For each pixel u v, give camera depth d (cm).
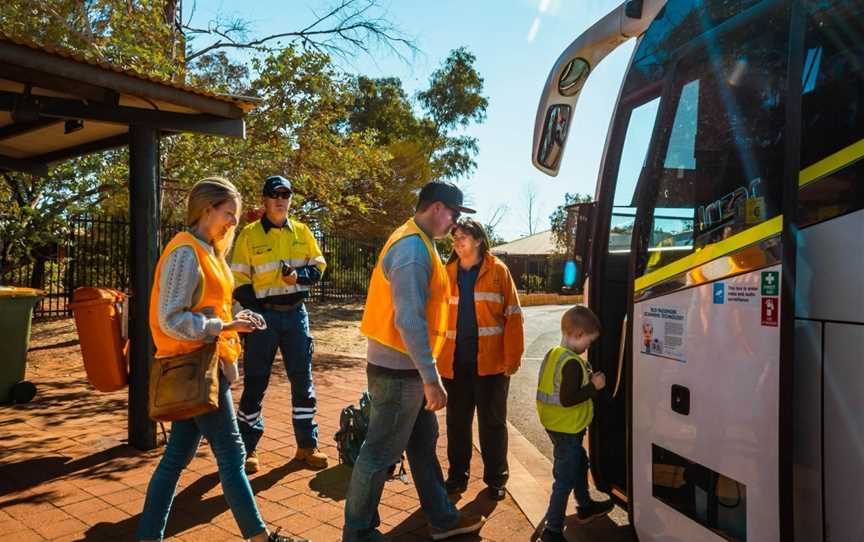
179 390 298
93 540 352
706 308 281
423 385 306
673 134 317
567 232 441
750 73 279
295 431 484
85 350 490
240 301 464
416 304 296
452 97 3862
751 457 256
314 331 1426
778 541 245
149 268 497
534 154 465
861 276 230
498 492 437
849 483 231
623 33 405
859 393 229
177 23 1331
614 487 402
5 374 631
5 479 436
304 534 371
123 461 474
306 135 1200
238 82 1419
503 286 427
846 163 238
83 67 425
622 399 409
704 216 289
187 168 1066
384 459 317
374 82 3341
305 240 489
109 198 1171
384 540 324
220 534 364
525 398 868
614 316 412
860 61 238
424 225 321
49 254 1254
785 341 241
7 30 989
